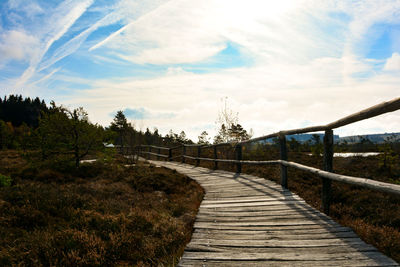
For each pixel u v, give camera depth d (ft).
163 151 73.00
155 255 11.82
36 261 10.22
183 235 13.56
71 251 10.79
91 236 12.18
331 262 8.36
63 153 30.86
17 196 16.66
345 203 22.48
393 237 11.97
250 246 9.89
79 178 27.48
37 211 14.90
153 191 25.22
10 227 13.26
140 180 27.43
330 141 14.49
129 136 53.83
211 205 16.88
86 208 17.13
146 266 10.78
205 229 12.09
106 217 15.14
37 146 29.40
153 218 16.20
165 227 14.71
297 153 52.49
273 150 49.16
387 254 10.55
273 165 36.37
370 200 21.62
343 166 40.52
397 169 35.91
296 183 26.66
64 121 30.25
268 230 11.64
